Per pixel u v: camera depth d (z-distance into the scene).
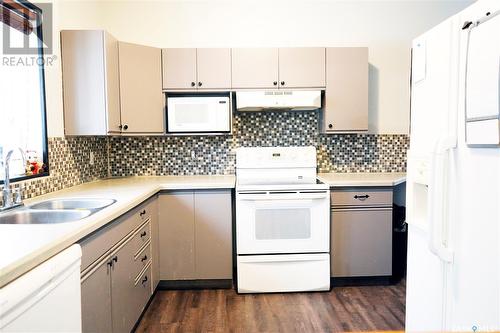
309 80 2.78
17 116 2.00
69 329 1.10
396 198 3.22
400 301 2.41
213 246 2.60
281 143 3.11
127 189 2.27
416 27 3.13
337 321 2.14
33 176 1.99
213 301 2.43
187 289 2.65
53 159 2.20
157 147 3.08
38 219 1.64
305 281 2.54
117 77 2.52
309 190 2.51
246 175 2.95
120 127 2.56
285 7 3.08
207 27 3.06
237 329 2.05
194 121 2.74
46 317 0.96
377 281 2.72
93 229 1.33
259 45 3.08
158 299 2.47
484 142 0.97
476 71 1.01
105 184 2.56
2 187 1.73
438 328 1.25
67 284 1.08
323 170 3.16
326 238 2.54
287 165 2.96
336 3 3.09
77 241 1.27
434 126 1.25
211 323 2.13
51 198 1.95
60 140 2.29
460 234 1.10
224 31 3.06
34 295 0.91
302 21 3.09
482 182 1.00
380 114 3.17
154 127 2.72
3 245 1.03
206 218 2.58
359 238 2.62
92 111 2.38
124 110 2.57
